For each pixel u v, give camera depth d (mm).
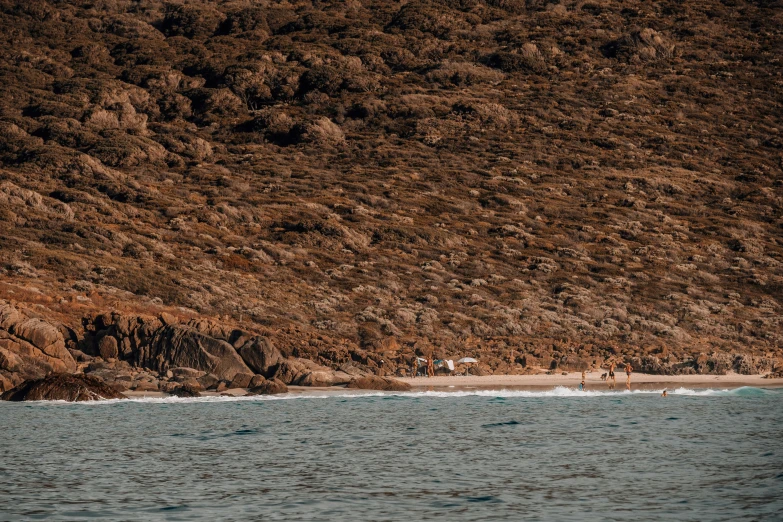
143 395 133875
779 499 62156
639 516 58031
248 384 144750
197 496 64125
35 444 87625
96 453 82688
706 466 75312
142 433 95875
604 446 86750
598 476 71250
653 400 134250
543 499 62969
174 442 89625
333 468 75125
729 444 87688
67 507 60438
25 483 68125
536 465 76375
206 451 84250
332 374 153750
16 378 134000
